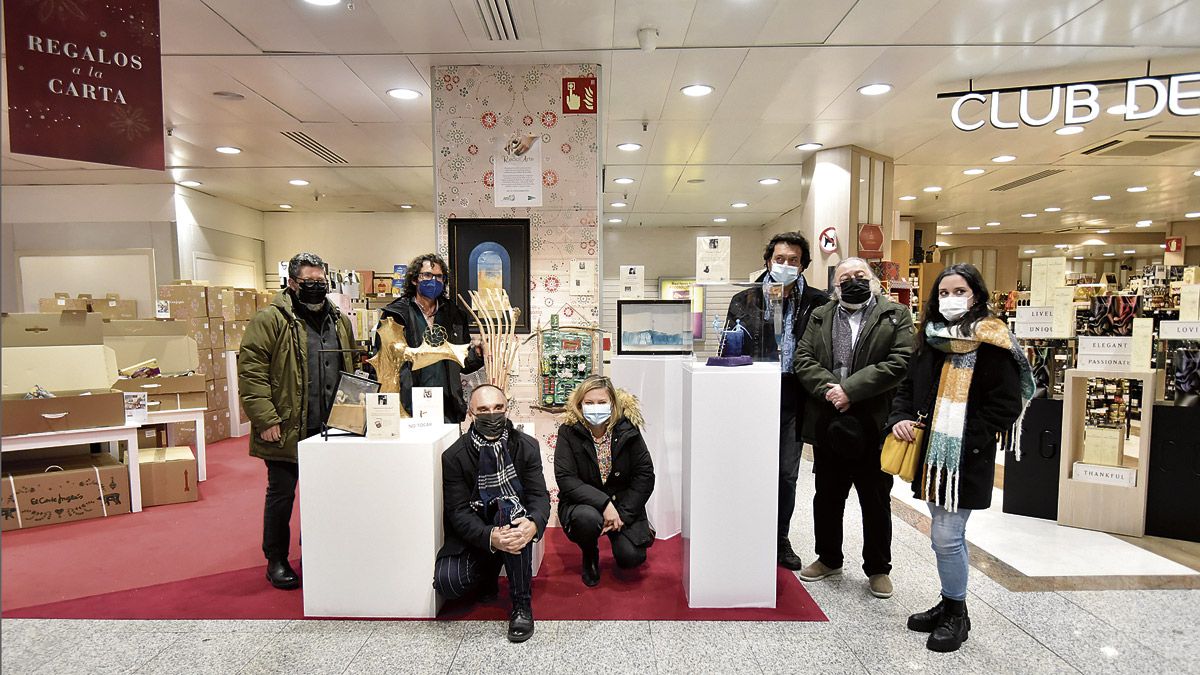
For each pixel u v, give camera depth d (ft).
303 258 9.50
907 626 8.00
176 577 9.62
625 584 9.27
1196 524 10.68
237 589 9.18
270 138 18.02
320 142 18.51
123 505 12.69
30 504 11.85
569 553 10.61
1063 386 11.69
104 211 24.00
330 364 9.67
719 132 18.10
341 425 8.45
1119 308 11.92
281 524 9.31
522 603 7.85
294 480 9.42
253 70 13.07
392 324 9.68
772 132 18.08
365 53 12.26
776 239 9.63
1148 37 11.81
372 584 8.26
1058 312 11.93
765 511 8.41
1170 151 20.10
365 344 12.10
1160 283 27.14
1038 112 15.96
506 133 12.99
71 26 6.45
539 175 13.00
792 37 11.76
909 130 17.84
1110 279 36.63
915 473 7.63
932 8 10.67
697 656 7.38
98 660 7.36
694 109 15.94
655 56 12.55
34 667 7.23
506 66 12.94
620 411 9.67
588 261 13.07
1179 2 10.43
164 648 7.59
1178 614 8.30
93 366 13.29
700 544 8.42
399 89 14.21
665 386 10.97
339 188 25.08
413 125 16.83
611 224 38.27
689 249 39.65
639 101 15.34
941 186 26.27
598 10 10.61
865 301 8.91
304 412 9.29
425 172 22.24
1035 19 11.09
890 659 7.31
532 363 13.01
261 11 10.55
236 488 14.51
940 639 7.44
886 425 8.17
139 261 24.18
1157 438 10.92
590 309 13.11
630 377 11.41
